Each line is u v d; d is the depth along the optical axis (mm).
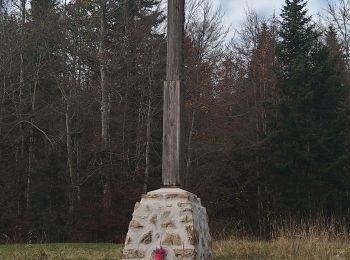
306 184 22531
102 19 20766
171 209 7465
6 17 23438
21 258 9602
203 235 7855
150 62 21719
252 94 28094
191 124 21844
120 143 22812
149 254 7297
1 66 22875
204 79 22484
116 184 21266
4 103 23172
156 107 21531
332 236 11750
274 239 13758
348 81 27266
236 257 10086
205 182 23516
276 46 26344
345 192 22250
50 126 23656
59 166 22688
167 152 7879
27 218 21031
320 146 22562
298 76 23719
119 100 23000
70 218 20516
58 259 9531
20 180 22969
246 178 25141
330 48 27750
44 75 24625
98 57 20609
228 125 25000
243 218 24375
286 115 23797
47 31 22375
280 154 23000
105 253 10500
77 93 22672
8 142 23453
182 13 8219
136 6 23500
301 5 26172
